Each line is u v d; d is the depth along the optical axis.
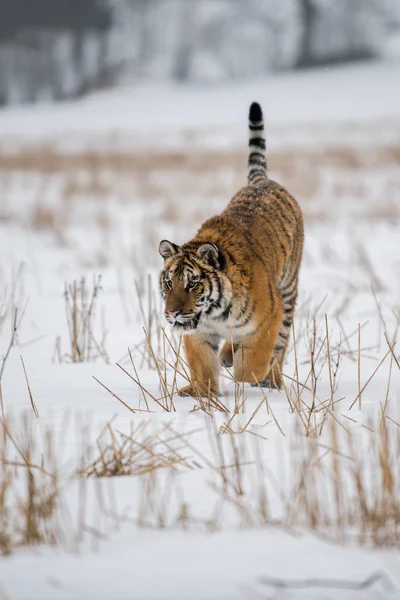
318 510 9.27
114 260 33.38
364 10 144.88
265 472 10.79
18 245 38.28
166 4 151.25
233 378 15.78
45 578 7.93
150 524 9.23
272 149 72.44
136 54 155.12
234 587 7.72
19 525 9.20
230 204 17.95
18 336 21.02
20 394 15.32
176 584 7.78
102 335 21.02
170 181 59.97
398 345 19.12
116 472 10.89
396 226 41.03
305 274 29.59
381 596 7.63
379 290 26.23
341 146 73.88
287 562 8.25
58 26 163.12
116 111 123.38
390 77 127.25
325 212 45.31
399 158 64.62
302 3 147.88
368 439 12.07
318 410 13.73
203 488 10.31
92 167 68.06
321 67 146.75
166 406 14.27
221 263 15.12
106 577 7.94
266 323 15.52
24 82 160.62
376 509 9.19
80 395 15.28
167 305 15.04
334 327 20.73
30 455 11.38
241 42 148.00
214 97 126.88
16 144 92.94
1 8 162.62
